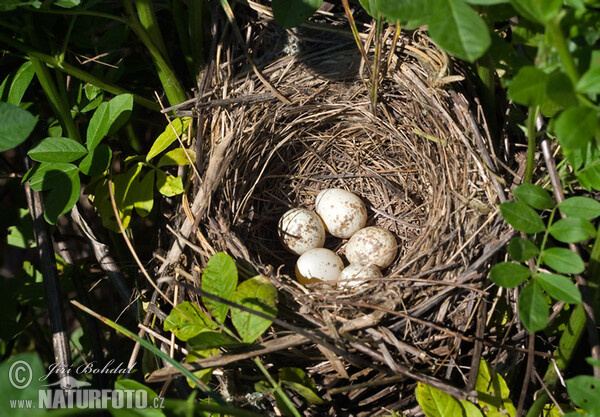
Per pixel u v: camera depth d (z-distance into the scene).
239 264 0.31
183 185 0.32
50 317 0.30
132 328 0.33
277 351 0.29
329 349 0.27
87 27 0.32
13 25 0.29
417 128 0.33
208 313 0.29
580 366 0.30
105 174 0.31
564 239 0.25
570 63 0.21
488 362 0.29
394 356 0.29
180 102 0.32
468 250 0.30
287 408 0.28
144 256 0.33
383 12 0.23
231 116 0.33
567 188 0.30
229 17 0.32
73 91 0.32
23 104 0.31
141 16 0.30
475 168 0.31
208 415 0.28
